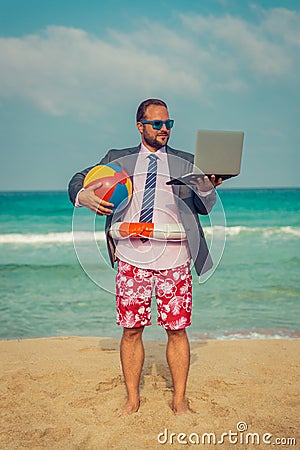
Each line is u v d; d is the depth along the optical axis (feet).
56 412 14.25
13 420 13.84
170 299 13.39
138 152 13.61
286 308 30.58
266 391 15.79
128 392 14.08
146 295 13.39
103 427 13.28
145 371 17.63
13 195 149.18
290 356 19.43
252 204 114.01
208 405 14.49
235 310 30.09
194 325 26.86
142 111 13.32
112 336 25.39
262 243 60.49
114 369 17.71
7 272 43.29
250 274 41.34
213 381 16.62
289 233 67.87
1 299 33.73
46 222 80.23
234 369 17.88
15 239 63.26
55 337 23.17
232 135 12.61
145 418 13.64
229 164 12.67
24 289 36.81
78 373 17.29
